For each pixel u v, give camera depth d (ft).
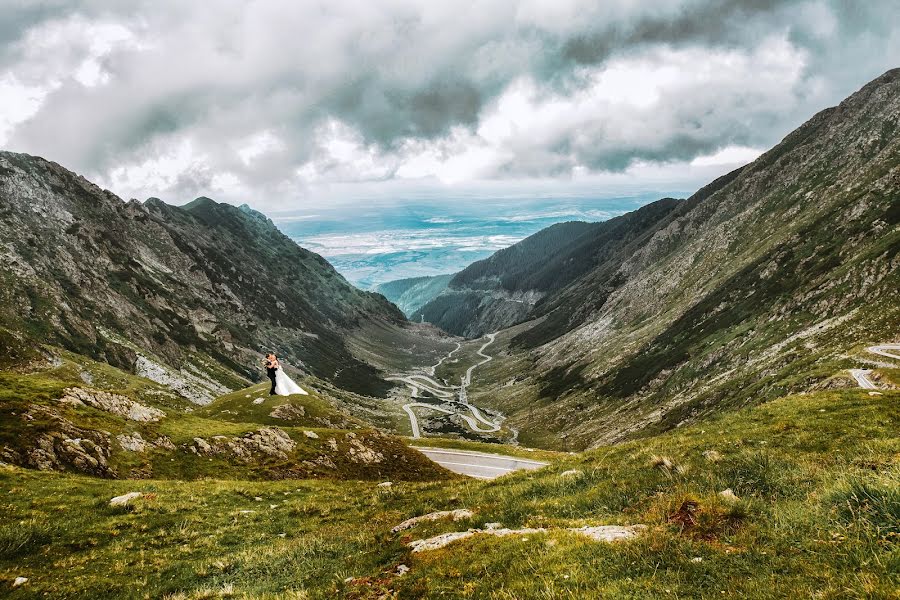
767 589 27.14
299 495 106.63
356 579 42.37
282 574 51.52
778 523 35.81
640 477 58.03
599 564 33.73
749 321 623.36
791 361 432.25
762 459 52.70
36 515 76.54
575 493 60.80
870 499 33.58
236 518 84.12
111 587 54.90
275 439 194.08
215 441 173.37
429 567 40.93
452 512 60.85
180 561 62.95
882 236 540.52
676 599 27.99
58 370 379.55
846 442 64.95
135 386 428.15
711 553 32.94
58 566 61.36
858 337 387.96
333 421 311.68
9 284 528.22
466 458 304.91
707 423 98.22
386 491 91.66
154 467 143.02
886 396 88.94
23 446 117.70
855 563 28.09
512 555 38.58
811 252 649.20
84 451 127.13
